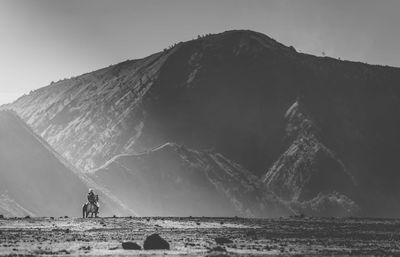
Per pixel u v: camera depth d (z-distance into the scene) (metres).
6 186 129.62
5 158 139.62
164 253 30.77
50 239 36.28
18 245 33.12
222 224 49.34
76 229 42.97
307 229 47.97
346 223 53.97
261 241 38.53
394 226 52.22
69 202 139.75
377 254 33.78
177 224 47.81
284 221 54.62
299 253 33.09
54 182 142.00
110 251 31.31
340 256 32.44
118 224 46.44
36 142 152.12
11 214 109.31
